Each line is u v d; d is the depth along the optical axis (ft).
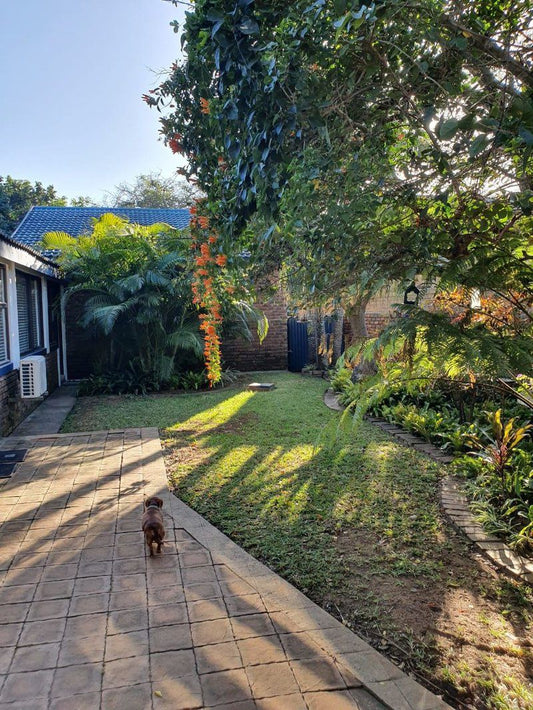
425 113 6.75
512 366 7.49
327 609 9.03
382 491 14.58
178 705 6.72
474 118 5.95
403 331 7.73
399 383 10.02
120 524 12.58
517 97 5.76
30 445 19.90
